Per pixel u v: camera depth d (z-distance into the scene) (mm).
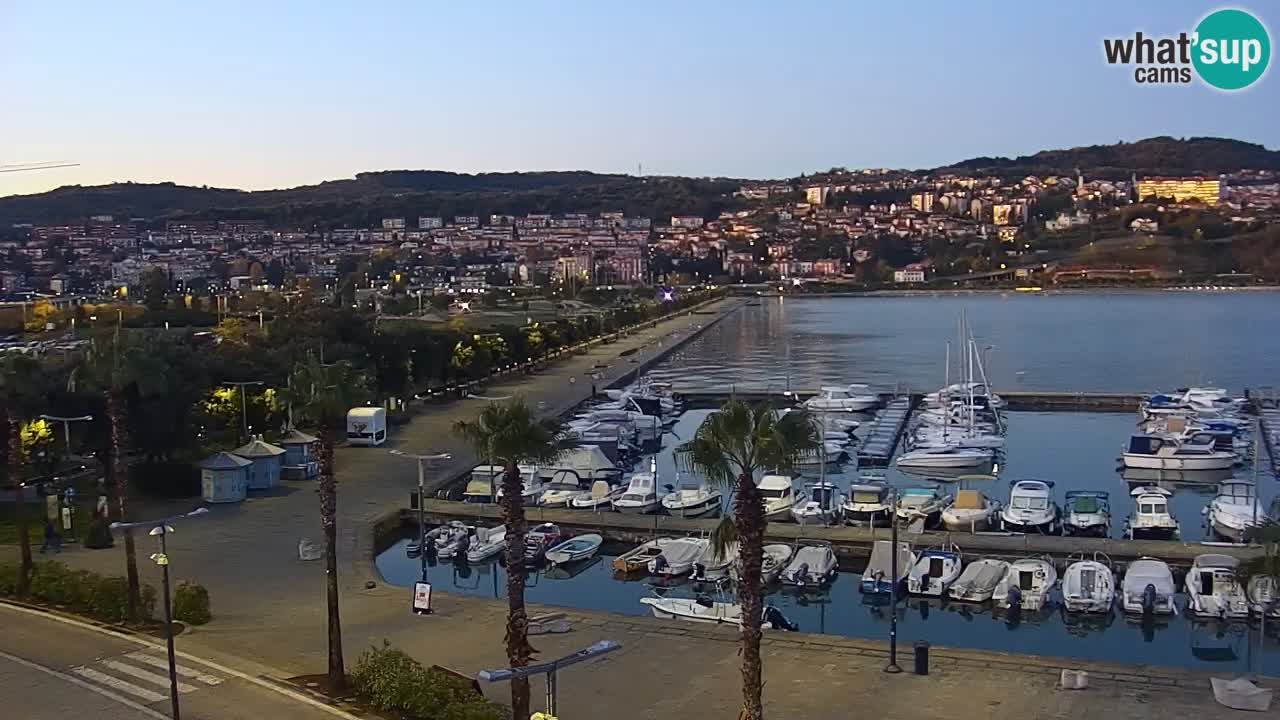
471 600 48594
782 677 38125
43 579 46375
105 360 44688
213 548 58000
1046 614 52781
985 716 34156
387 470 82250
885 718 34031
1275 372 163375
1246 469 91438
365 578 52469
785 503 71938
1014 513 67562
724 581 57906
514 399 34438
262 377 95188
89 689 35531
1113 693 36031
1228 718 33625
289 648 40875
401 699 33156
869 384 153250
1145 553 58656
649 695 36469
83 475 76625
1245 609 49094
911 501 70812
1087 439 108312
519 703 31484
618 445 96312
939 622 52469
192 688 35750
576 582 59969
